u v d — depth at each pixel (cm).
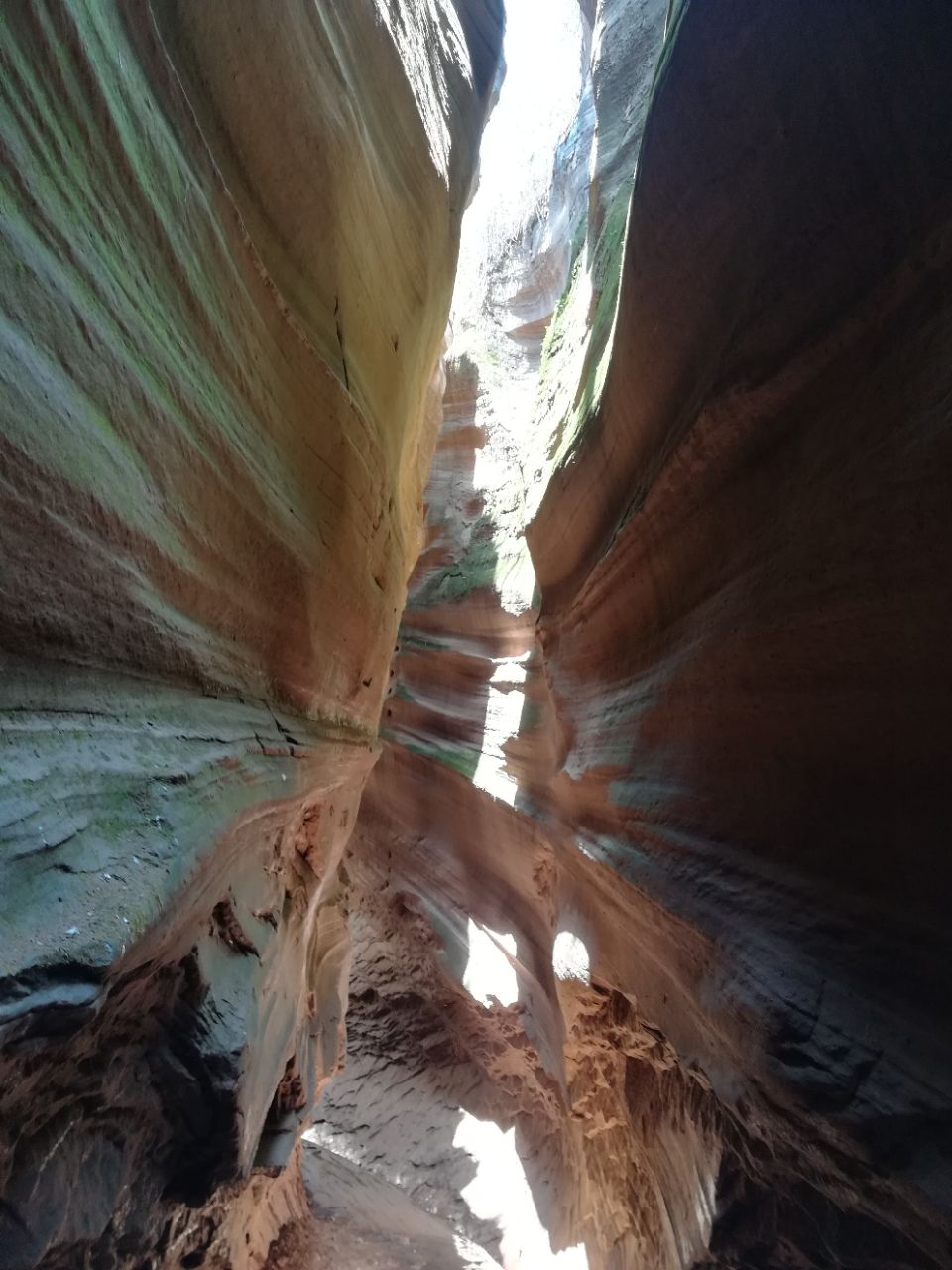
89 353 233
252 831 373
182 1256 376
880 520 266
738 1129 365
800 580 313
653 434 488
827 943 293
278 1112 496
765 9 280
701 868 386
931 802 257
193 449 311
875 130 255
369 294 570
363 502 577
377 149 575
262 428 394
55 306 215
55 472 211
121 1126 254
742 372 347
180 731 292
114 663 254
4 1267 192
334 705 573
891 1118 246
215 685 344
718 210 343
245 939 353
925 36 228
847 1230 295
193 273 312
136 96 271
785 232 307
